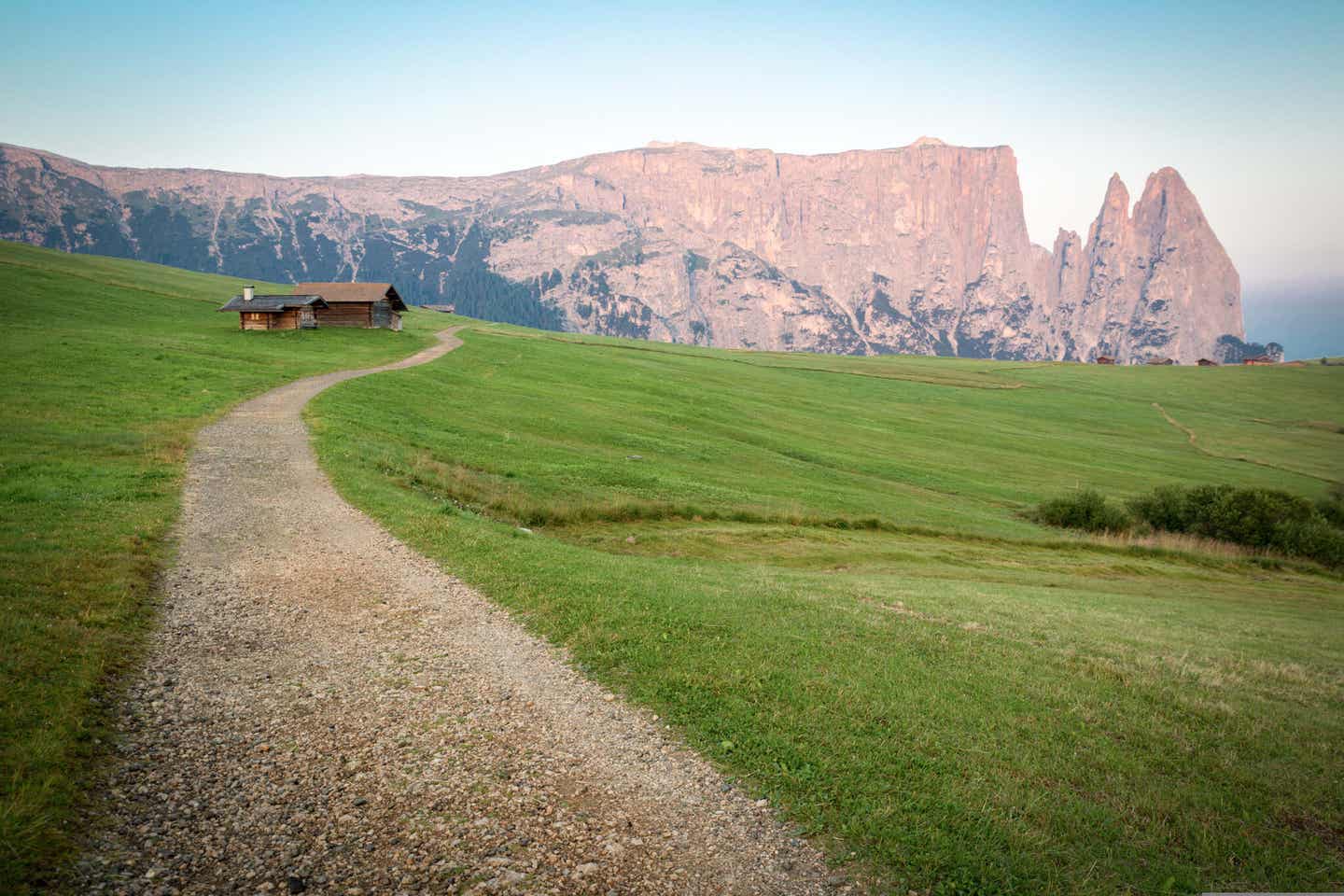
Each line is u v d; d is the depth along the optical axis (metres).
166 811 8.23
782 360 174.12
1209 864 8.70
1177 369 197.25
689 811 8.95
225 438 34.00
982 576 35.47
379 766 9.59
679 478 47.59
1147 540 51.81
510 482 38.53
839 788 9.50
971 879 7.94
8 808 7.48
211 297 135.25
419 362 81.00
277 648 13.39
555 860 7.88
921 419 107.06
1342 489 79.50
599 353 129.38
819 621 17.06
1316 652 22.59
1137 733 12.36
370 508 24.17
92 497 21.80
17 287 92.62
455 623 15.15
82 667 11.08
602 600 16.33
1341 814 10.30
